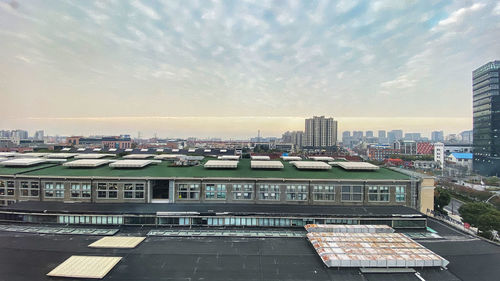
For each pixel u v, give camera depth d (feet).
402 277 119.03
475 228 221.25
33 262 126.72
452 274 122.01
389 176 226.99
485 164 627.05
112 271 119.85
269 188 211.41
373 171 247.91
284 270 123.03
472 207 211.82
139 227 176.65
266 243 152.35
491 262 133.18
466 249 147.74
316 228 164.96
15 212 180.65
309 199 211.41
